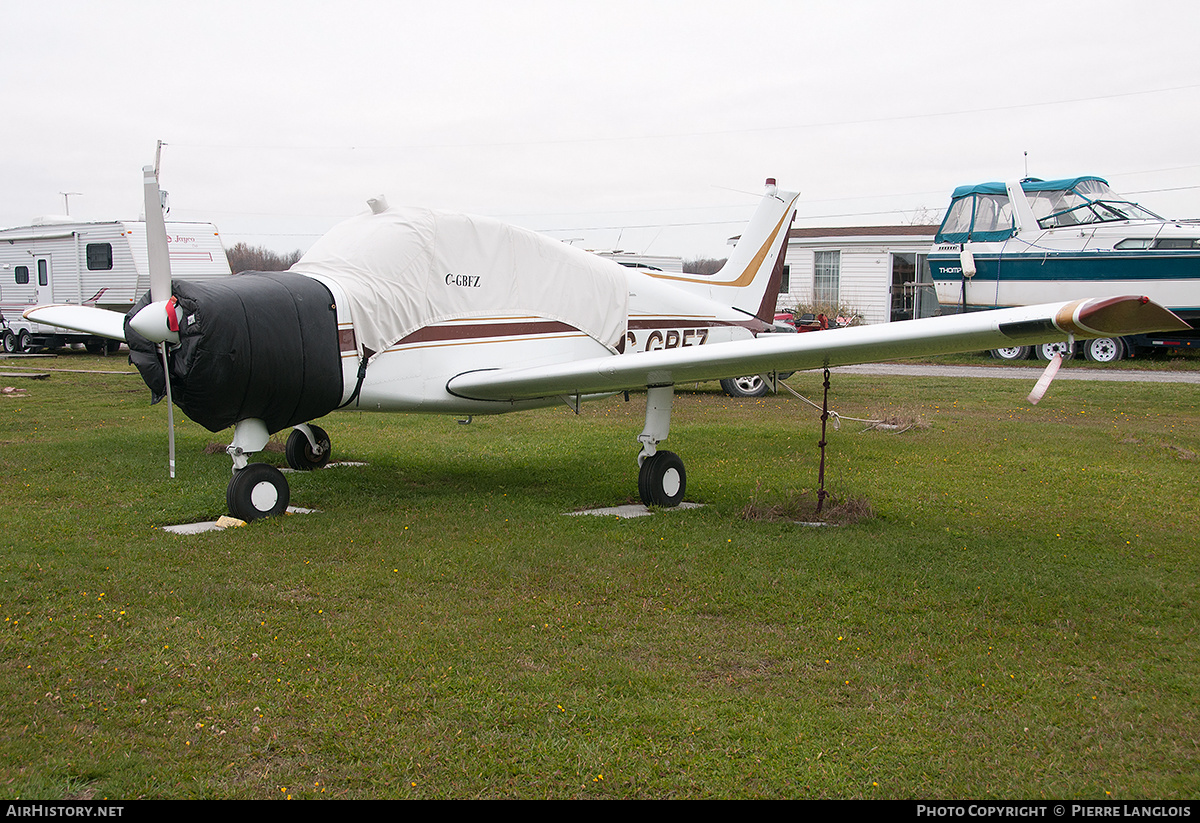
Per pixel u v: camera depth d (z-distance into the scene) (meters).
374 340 6.19
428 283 6.56
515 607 4.13
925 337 4.95
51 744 2.80
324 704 3.12
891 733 3.00
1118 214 18.94
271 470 5.95
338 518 5.89
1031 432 10.22
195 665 3.40
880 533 5.68
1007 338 4.71
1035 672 3.51
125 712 3.03
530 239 7.38
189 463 7.86
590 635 3.82
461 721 3.03
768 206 10.33
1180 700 3.28
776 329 11.16
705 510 6.37
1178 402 12.95
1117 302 3.97
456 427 10.80
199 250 19.05
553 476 7.70
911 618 4.10
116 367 18.61
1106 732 3.03
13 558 4.74
